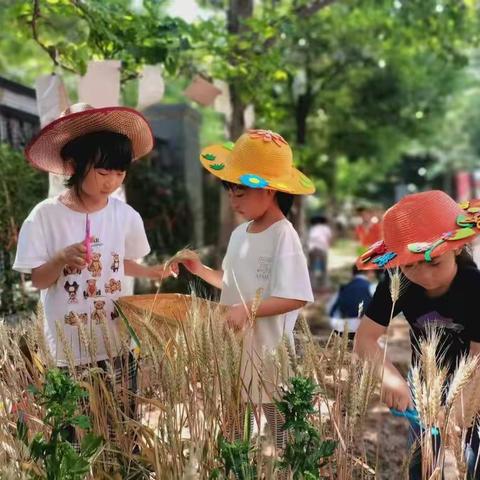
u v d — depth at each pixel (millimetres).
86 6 3922
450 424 1463
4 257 3650
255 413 1634
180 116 7727
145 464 1648
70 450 1402
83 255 1959
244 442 1427
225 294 2312
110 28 4066
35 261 2053
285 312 2076
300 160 9273
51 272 2008
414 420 1662
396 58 10336
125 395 1742
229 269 2297
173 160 7738
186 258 2309
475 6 7574
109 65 3486
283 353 1547
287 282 2070
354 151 12477
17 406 1734
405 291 1999
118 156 2061
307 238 10719
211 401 1562
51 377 1466
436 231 1839
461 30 7727
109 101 3506
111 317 2162
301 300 2086
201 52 5066
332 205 21078
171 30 4266
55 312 2080
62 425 1452
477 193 27891
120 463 1690
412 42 8570
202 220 8391
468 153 28391
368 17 9164
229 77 5164
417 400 1436
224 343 1568
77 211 2131
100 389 1760
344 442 1549
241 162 2182
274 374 1712
